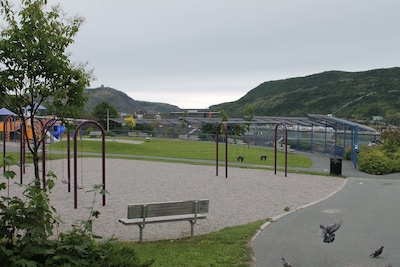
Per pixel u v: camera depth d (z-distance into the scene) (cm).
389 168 2477
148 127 7831
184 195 1688
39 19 887
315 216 1261
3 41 868
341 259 845
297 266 799
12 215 593
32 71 889
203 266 755
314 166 2906
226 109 14162
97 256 611
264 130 6481
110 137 6594
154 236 1017
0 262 552
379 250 854
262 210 1375
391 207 1420
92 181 2062
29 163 2767
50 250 568
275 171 2431
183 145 4997
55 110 981
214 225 1149
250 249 890
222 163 3030
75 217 1245
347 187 1906
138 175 2316
